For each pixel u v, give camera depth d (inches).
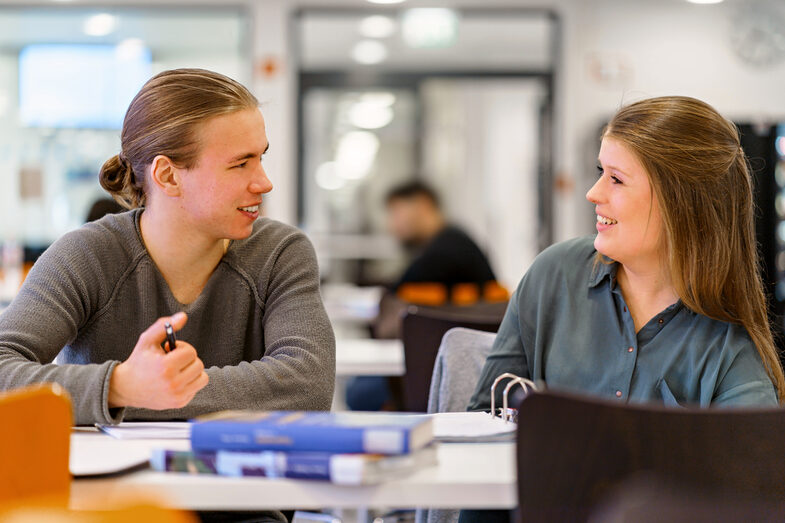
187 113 66.7
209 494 42.8
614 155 65.0
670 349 64.6
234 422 44.9
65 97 302.7
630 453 40.1
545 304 69.4
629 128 65.1
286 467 42.9
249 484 42.8
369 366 116.0
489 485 43.0
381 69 305.3
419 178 309.6
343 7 281.4
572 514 40.6
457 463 47.2
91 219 116.0
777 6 285.1
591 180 284.5
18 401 36.9
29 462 37.4
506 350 70.6
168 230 69.2
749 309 63.8
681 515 40.1
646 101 66.7
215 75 69.6
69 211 306.2
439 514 70.8
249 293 72.3
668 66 286.7
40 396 37.9
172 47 298.5
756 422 40.4
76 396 55.6
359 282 307.7
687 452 40.2
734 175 64.5
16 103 302.2
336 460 42.2
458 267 208.4
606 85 286.5
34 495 37.6
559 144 288.2
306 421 45.6
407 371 112.0
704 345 63.8
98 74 302.2
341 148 305.6
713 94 286.5
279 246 73.9
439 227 276.5
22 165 303.6
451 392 75.0
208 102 67.2
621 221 64.5
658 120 64.6
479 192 313.1
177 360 54.6
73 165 305.7
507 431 54.5
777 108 286.5
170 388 54.7
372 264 309.6
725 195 64.0
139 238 70.5
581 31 286.5
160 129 66.9
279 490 42.9
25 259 298.5
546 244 295.4
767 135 276.1
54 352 65.6
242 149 67.4
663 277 65.6
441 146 309.9
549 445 40.7
